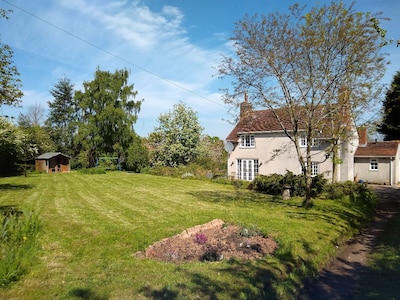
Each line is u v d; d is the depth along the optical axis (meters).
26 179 28.98
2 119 23.02
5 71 13.16
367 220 12.98
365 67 11.95
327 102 12.78
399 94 19.27
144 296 4.60
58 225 9.95
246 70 13.41
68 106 58.22
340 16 11.55
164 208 13.48
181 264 6.22
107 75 46.09
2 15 12.49
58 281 5.22
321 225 10.12
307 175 13.58
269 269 6.06
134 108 47.03
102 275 5.53
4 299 4.55
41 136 45.91
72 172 40.38
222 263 6.26
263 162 30.03
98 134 44.88
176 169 33.28
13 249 5.61
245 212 11.99
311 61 12.36
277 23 12.48
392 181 30.77
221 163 39.59
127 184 24.25
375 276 6.39
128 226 9.83
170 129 38.72
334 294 5.63
